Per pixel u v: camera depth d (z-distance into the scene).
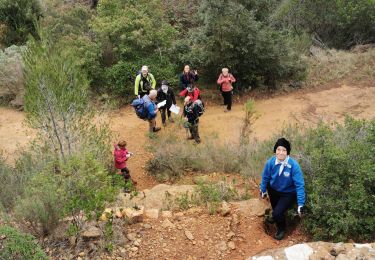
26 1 17.06
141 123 12.49
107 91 13.98
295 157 7.25
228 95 12.73
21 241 4.73
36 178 6.18
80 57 13.93
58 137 8.06
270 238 6.12
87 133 9.19
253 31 13.59
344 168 6.13
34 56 8.85
